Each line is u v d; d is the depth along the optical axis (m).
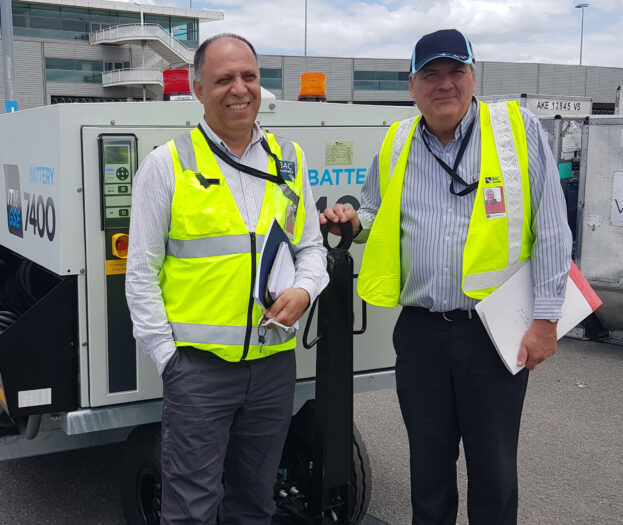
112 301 2.66
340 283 2.49
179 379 2.24
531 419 4.82
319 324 2.53
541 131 2.37
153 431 2.81
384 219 2.54
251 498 2.47
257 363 2.30
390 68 55.69
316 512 2.62
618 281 6.37
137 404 2.76
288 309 2.20
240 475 2.46
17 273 3.94
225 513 2.51
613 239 6.36
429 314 2.48
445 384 2.51
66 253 2.59
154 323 2.21
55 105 2.54
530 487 3.79
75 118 2.53
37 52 48.38
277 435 2.42
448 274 2.39
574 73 56.34
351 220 2.59
